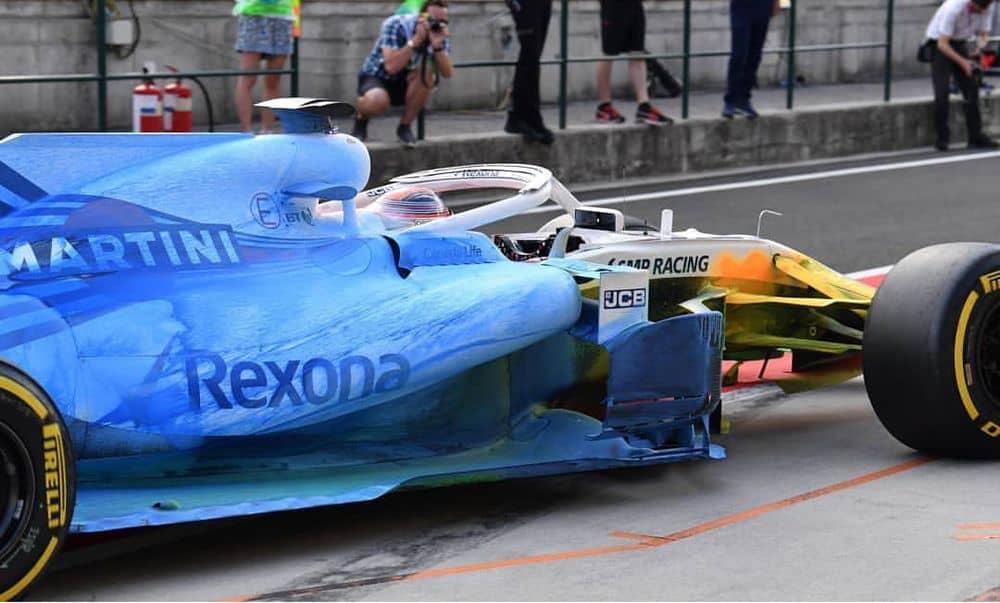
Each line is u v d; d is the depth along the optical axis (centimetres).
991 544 844
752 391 1262
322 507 933
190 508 788
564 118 2364
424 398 927
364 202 1098
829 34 3269
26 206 791
